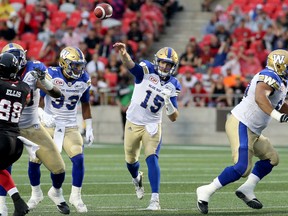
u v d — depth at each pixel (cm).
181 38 7175
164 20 7281
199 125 6203
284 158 4941
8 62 2234
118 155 5069
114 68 6488
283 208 2664
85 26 6875
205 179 3675
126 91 6069
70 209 2700
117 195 3066
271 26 6594
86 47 6594
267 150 2581
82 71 2695
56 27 7075
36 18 7056
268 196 3022
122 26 7025
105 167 4266
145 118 2759
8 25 7019
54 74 2677
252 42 6488
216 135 6172
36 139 2495
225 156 5062
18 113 2252
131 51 6606
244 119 2520
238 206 2723
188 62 6475
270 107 2416
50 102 2683
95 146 5872
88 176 3791
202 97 6234
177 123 6244
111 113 6338
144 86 2752
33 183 2672
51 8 7194
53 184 2539
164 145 6075
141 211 2583
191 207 2697
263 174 2602
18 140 2250
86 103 2780
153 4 7206
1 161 2234
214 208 2669
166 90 2712
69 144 2653
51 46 6656
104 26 6931
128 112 2795
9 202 2830
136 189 2905
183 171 4078
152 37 7019
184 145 6078
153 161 2705
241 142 2511
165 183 3494
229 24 6700
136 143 2791
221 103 6141
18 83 2259
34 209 2661
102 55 6662
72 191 2622
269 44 6475
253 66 6297
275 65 2475
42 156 2505
